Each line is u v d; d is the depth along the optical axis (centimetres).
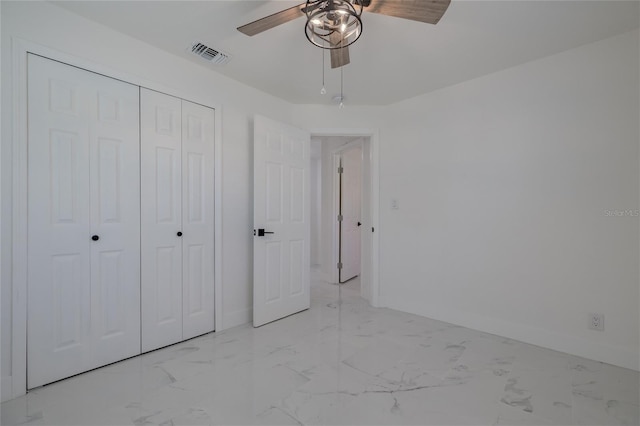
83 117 190
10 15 164
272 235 288
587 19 188
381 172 333
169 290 233
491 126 262
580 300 220
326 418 151
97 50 195
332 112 334
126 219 210
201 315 253
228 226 272
